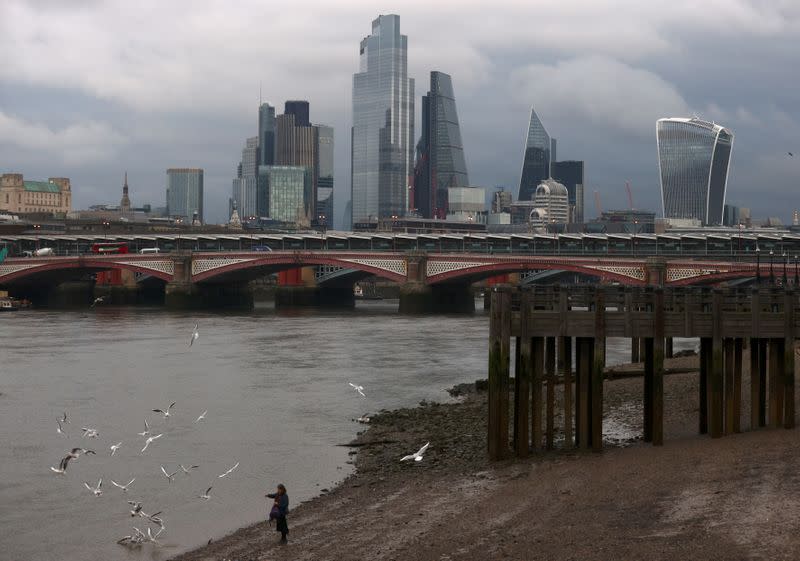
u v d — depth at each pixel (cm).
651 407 6016
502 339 5641
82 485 5859
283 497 4600
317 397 9162
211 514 5197
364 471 5972
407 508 4922
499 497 4925
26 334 16175
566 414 5862
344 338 15438
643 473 5069
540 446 5838
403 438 6900
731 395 5866
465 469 5666
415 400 8931
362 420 7725
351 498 5291
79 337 15600
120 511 5309
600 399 5681
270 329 17375
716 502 4378
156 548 4666
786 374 5841
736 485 4628
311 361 12150
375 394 9325
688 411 7025
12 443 7081
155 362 12025
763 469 4891
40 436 7338
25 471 6225
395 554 4162
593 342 5797
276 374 10862
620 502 4569
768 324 5769
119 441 7119
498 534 4281
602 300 5612
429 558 4053
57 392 9525
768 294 5825
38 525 5075
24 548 4716
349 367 11506
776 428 5912
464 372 11031
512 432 6681
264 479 5909
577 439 5888
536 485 5075
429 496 5125
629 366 9950
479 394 9144
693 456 5341
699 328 5709
